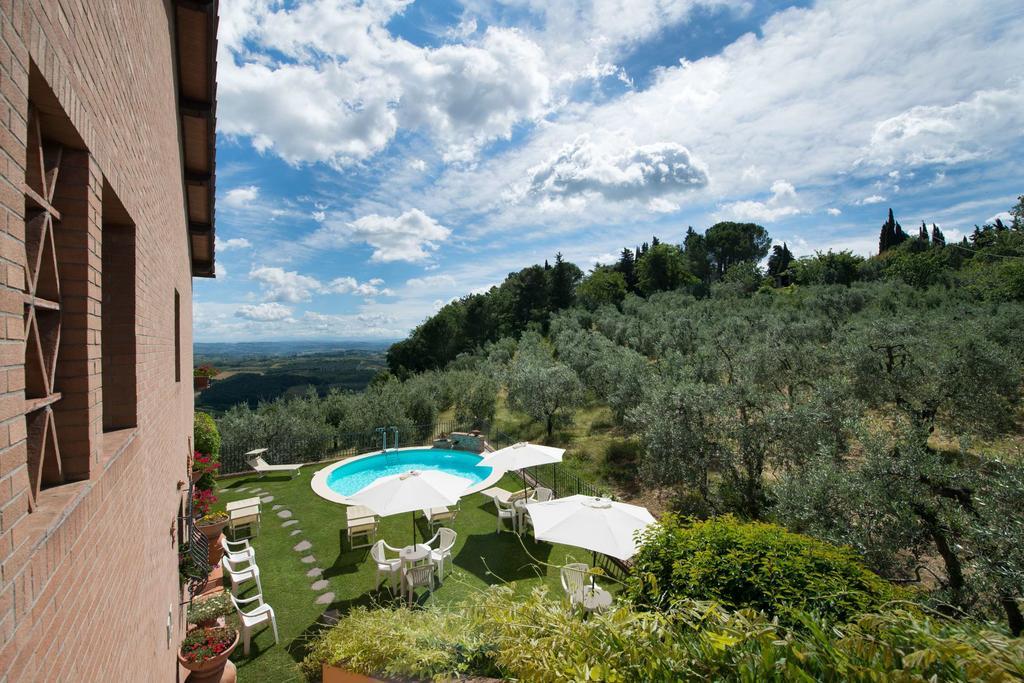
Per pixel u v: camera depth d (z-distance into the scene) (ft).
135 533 9.34
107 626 7.06
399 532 34.76
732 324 83.15
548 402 63.00
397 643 12.95
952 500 22.08
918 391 40.55
